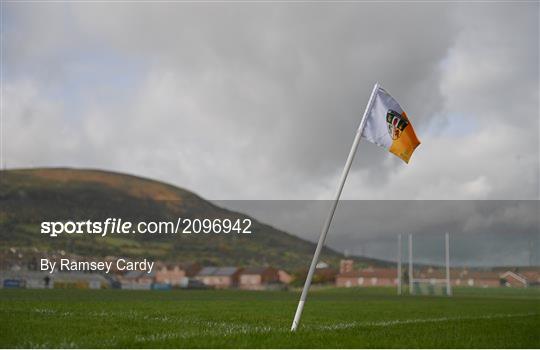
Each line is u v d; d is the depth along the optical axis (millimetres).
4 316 15195
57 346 9805
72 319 15141
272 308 24953
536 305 33031
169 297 34531
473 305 32500
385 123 13477
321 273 76312
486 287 70500
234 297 37281
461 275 72000
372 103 13539
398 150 13531
